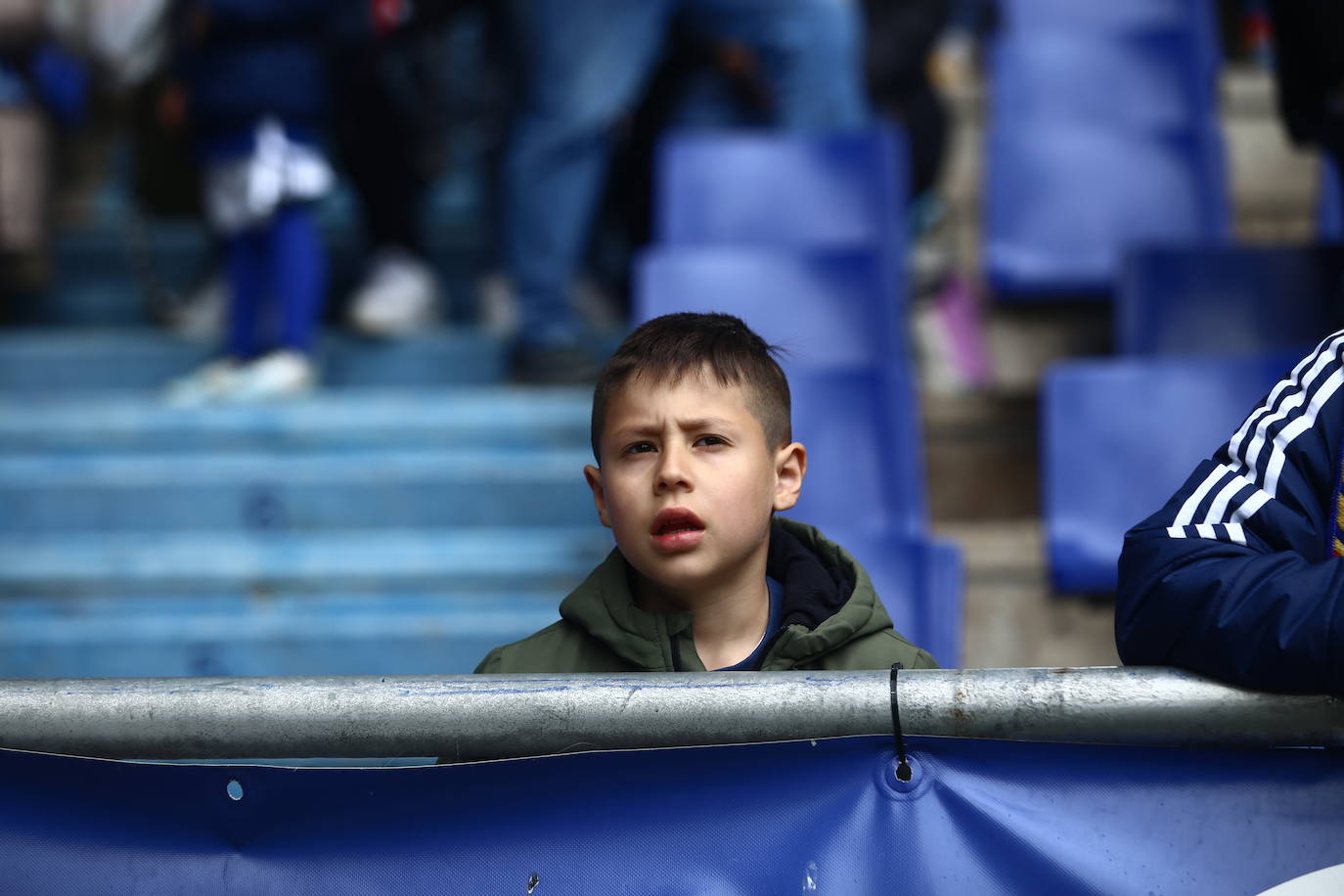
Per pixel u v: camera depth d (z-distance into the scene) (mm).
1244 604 3945
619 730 4102
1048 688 4051
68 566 12906
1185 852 4160
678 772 4281
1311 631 3820
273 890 4340
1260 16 20719
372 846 4348
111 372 16047
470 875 4305
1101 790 4211
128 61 16328
